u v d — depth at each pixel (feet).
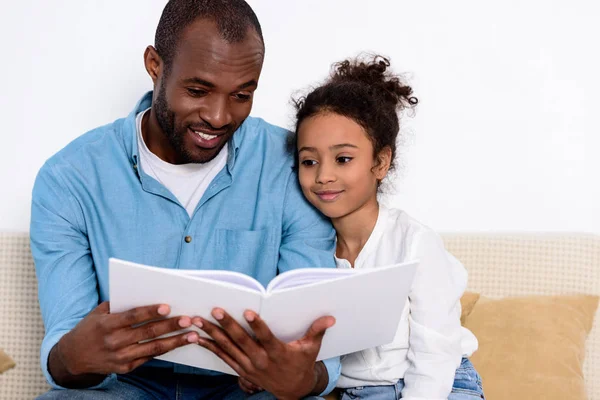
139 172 5.16
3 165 6.96
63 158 5.22
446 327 5.09
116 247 5.14
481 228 7.19
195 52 4.65
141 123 5.31
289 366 4.11
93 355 4.14
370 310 4.24
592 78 7.16
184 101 4.77
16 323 6.42
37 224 5.12
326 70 7.06
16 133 6.95
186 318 3.93
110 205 5.16
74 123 6.96
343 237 5.54
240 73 4.71
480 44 7.12
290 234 5.46
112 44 6.93
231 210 5.33
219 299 3.84
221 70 4.66
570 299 6.48
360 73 5.78
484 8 7.11
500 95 7.15
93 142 5.28
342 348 4.47
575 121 7.17
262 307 3.83
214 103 4.75
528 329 6.16
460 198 7.18
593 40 7.14
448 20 7.10
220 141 4.95
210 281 3.74
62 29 6.91
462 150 7.15
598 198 7.22
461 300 6.37
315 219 5.45
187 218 5.22
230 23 4.68
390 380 5.19
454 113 7.14
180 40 4.72
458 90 7.13
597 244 6.73
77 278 5.00
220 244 5.29
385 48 7.09
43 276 5.02
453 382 5.22
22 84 6.93
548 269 6.72
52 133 6.96
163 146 5.18
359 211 5.38
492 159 7.17
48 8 6.90
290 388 4.23
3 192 6.97
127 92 6.97
